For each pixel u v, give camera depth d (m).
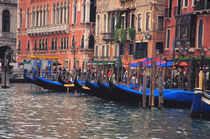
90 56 126.88
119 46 111.88
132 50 106.69
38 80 82.38
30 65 116.81
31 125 43.88
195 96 50.12
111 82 60.94
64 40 135.75
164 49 97.38
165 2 99.62
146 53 101.19
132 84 69.31
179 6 93.25
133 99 60.31
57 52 138.62
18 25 156.75
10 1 160.50
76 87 72.50
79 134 40.25
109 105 61.53
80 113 53.16
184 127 44.81
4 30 160.38
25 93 80.06
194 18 86.81
